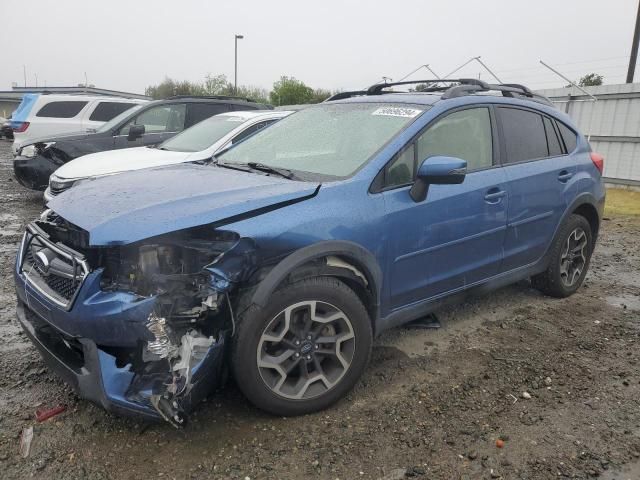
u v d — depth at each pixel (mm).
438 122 3787
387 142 3549
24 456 2725
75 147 8750
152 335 2572
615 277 5965
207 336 2791
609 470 2691
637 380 3578
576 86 12656
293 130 4266
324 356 3182
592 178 5066
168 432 2928
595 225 5266
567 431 3008
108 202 2977
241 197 2975
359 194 3273
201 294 2715
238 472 2639
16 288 3262
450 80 4605
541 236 4605
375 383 3502
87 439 2863
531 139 4547
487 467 2705
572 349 4039
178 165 4184
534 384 3500
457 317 4613
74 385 2727
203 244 2773
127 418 3033
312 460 2736
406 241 3465
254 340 2857
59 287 2852
